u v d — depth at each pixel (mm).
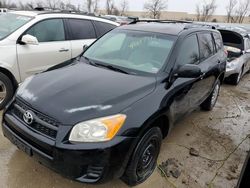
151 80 3078
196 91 4055
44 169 3096
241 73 8281
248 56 8414
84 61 3701
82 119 2406
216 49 5109
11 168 3066
